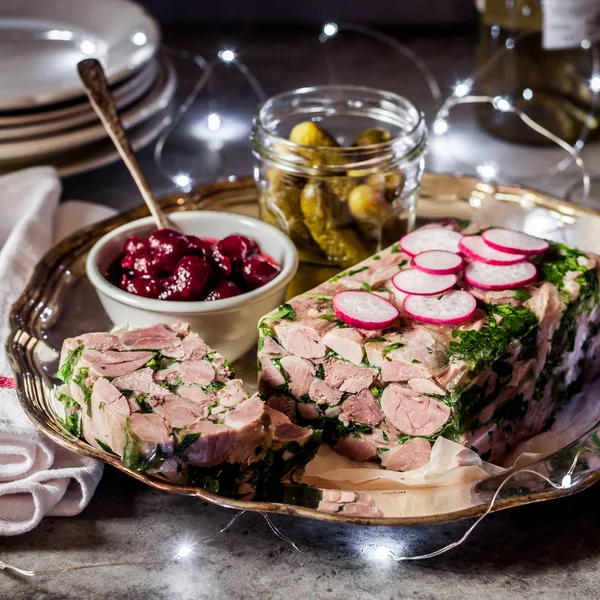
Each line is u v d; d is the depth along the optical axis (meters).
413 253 0.73
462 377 0.65
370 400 0.68
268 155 0.76
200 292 0.72
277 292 0.73
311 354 0.68
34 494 0.64
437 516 0.62
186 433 0.63
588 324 0.72
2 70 0.95
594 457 0.67
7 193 0.85
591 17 0.92
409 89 1.08
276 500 0.64
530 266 0.71
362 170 0.75
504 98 0.98
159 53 1.01
